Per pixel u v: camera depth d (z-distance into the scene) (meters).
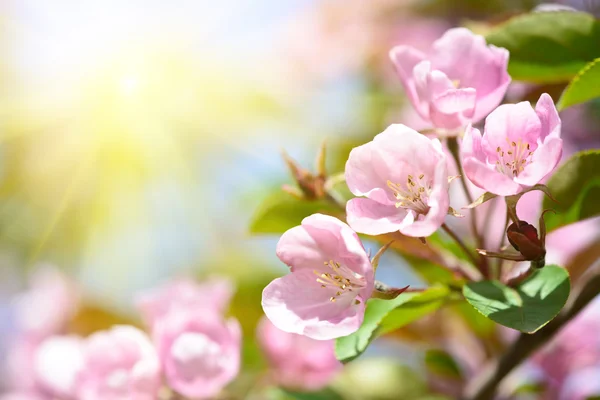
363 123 1.18
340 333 0.67
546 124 0.67
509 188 0.67
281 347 0.90
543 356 0.91
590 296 0.74
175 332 0.81
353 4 1.32
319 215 0.68
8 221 1.47
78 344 0.93
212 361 0.80
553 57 0.77
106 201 1.51
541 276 0.69
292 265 0.69
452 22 1.21
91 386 0.81
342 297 0.68
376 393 0.91
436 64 0.73
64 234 1.50
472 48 0.73
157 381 0.80
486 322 0.90
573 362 0.90
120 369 0.81
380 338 0.94
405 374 0.92
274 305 0.69
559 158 0.67
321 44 1.34
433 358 0.91
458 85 0.72
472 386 0.80
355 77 1.27
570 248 0.90
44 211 1.50
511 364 0.77
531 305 0.68
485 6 1.15
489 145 0.68
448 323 0.93
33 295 1.04
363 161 0.69
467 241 0.80
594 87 0.73
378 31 1.28
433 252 0.75
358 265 0.68
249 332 0.97
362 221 0.67
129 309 1.16
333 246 0.68
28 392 0.94
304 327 0.68
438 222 0.67
